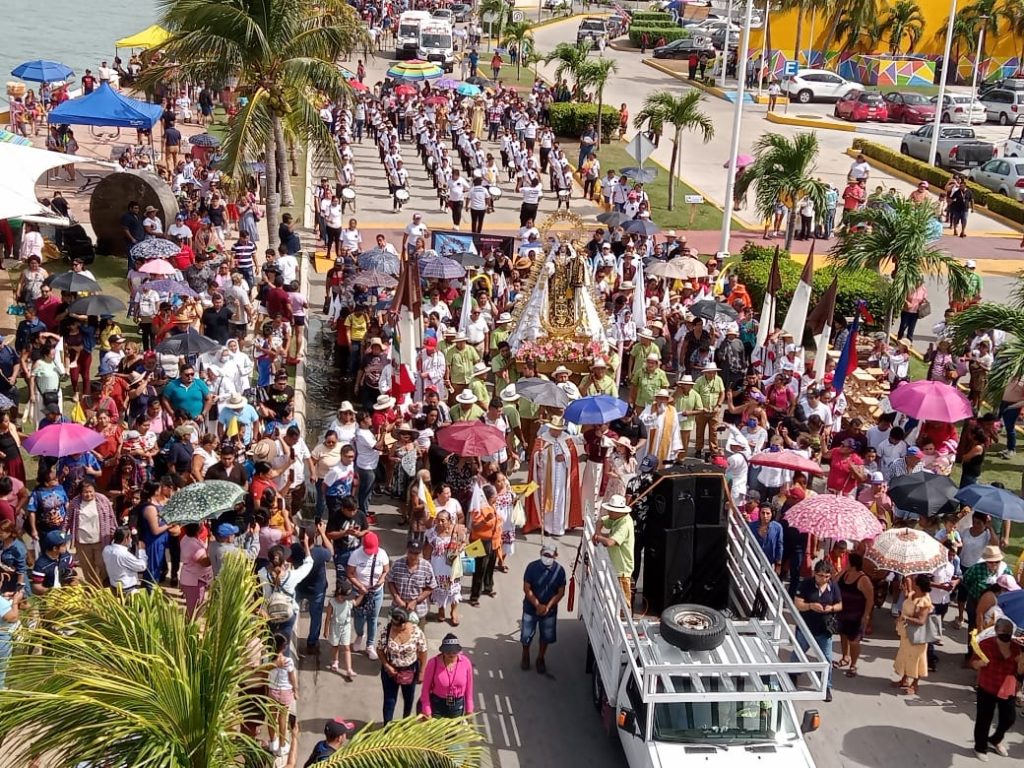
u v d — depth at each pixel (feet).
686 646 35.81
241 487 42.80
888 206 77.25
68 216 85.15
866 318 82.12
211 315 65.98
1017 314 64.90
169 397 53.93
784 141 96.37
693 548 40.27
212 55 90.12
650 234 92.68
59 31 299.79
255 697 26.84
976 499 47.32
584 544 43.91
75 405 53.78
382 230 107.76
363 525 43.68
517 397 59.72
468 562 48.67
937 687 44.55
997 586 43.78
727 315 70.03
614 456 53.88
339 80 93.04
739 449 53.83
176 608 26.21
